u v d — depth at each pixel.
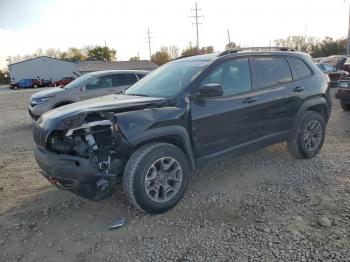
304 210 3.49
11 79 57.59
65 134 3.37
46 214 3.73
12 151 6.69
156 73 4.79
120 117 3.30
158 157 3.45
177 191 3.68
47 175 3.54
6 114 13.26
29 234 3.33
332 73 14.71
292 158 5.16
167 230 3.27
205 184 4.33
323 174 4.46
